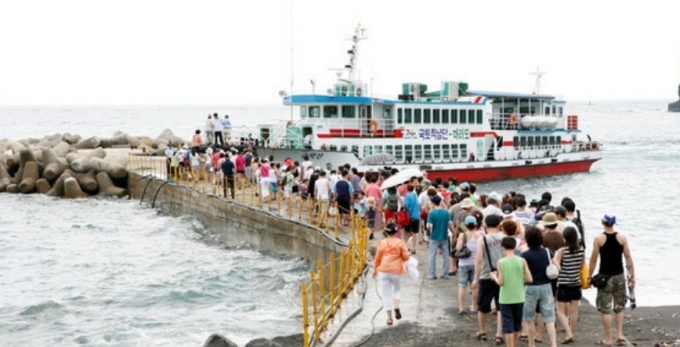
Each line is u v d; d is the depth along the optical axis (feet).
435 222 59.06
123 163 163.12
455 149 154.20
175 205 127.34
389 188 70.18
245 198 108.06
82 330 64.49
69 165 160.97
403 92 158.51
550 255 42.45
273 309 70.49
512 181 170.50
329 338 44.91
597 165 230.68
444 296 54.34
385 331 46.50
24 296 77.71
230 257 93.40
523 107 179.01
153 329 64.13
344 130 139.33
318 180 85.15
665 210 139.03
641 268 83.56
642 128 584.40
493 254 42.88
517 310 39.22
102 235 113.50
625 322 51.11
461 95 164.55
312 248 83.35
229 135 151.43
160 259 95.09
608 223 42.01
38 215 132.87
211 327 63.98
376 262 48.32
